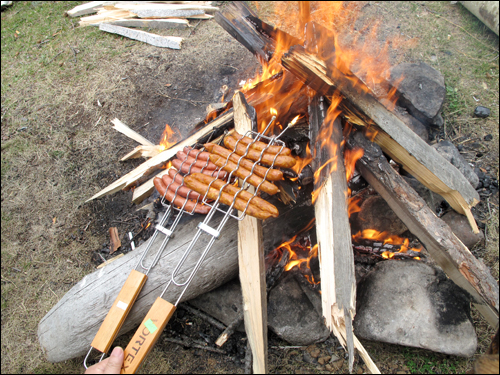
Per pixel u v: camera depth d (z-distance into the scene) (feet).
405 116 12.75
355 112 9.15
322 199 8.30
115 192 12.21
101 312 8.18
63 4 19.61
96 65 16.43
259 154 7.73
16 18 19.03
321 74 9.20
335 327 7.00
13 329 10.57
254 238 8.08
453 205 9.78
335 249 7.58
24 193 12.89
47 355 8.79
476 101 13.97
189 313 10.40
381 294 9.21
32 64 16.78
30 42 17.81
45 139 14.14
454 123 13.38
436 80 13.16
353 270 7.45
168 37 17.04
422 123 13.06
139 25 18.10
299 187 9.47
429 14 17.35
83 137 14.07
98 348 7.08
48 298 10.93
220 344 9.27
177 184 8.28
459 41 16.15
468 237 10.17
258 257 7.91
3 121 14.83
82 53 17.04
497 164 12.30
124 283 7.91
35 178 13.20
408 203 8.45
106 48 17.17
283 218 9.50
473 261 8.02
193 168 8.41
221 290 9.90
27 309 10.83
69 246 11.75
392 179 8.71
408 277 9.30
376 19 17.26
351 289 7.22
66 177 13.11
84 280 8.68
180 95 15.16
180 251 8.56
